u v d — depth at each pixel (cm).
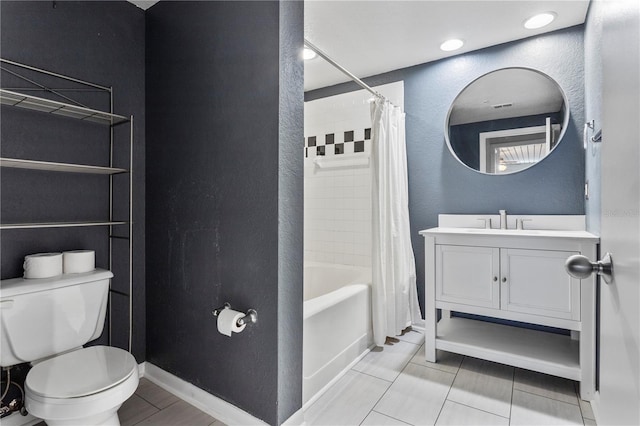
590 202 197
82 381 130
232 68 158
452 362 216
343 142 302
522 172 241
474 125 257
